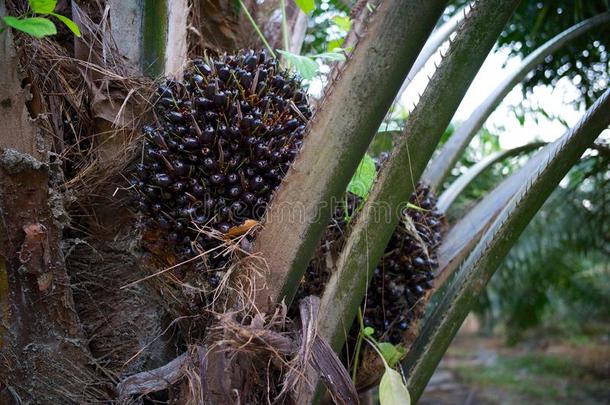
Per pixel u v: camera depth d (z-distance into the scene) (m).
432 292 1.63
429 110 1.13
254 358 1.08
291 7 1.87
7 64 1.07
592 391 7.19
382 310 1.43
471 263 1.41
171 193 1.13
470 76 1.12
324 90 1.05
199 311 1.18
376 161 1.58
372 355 1.42
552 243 4.28
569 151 1.30
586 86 2.61
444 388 7.58
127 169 1.26
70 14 1.38
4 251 1.08
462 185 1.93
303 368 1.01
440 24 2.80
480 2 1.11
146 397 1.24
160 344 1.30
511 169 3.18
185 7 1.45
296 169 1.04
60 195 1.15
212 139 1.11
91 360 1.22
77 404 1.18
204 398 1.05
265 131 1.14
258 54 1.23
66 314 1.17
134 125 1.27
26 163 1.06
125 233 1.29
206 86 1.13
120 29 1.30
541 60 1.88
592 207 3.59
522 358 9.26
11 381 1.12
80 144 1.30
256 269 1.08
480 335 11.55
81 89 1.29
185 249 1.14
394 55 0.98
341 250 1.24
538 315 5.79
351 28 1.62
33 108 1.17
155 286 1.24
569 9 2.44
